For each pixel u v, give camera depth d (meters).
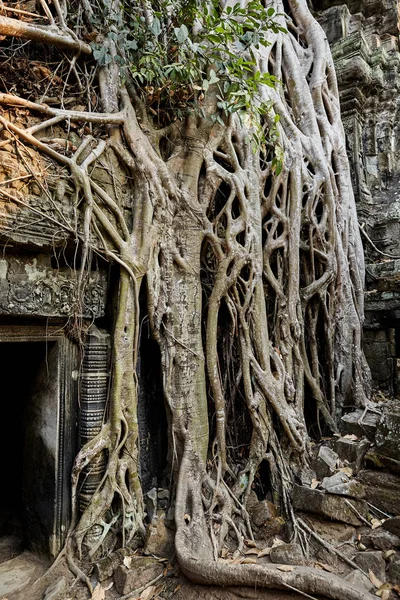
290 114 5.89
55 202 3.25
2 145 2.98
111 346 3.76
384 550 3.38
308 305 5.32
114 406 3.61
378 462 4.11
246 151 4.75
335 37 7.84
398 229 6.93
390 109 7.85
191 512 3.68
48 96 3.50
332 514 3.73
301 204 5.21
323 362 5.45
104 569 3.31
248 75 5.25
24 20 3.42
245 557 3.44
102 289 3.75
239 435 4.48
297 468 4.41
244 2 5.38
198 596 3.07
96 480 3.56
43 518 3.62
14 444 4.55
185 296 4.11
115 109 3.82
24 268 3.21
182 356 4.05
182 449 3.96
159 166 3.98
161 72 3.87
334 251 5.50
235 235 4.41
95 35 3.75
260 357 4.46
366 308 6.09
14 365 4.34
